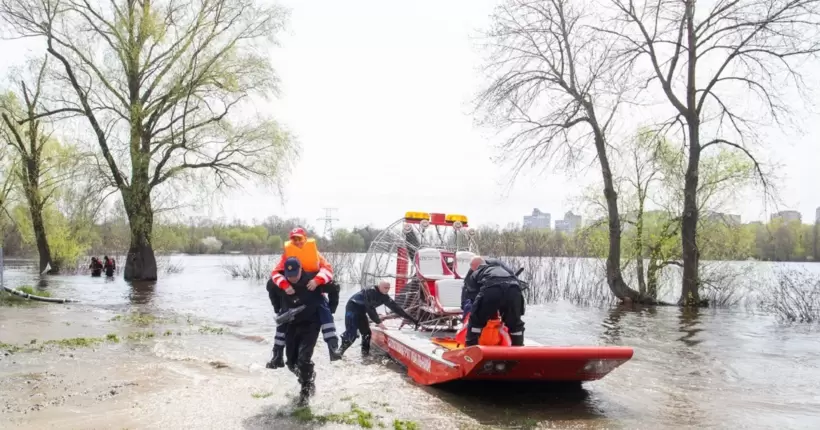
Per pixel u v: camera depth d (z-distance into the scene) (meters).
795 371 9.68
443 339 9.38
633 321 15.98
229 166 27.45
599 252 22.66
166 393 7.01
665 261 21.17
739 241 21.16
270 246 53.38
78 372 8.00
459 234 11.87
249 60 27.03
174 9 26.59
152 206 28.39
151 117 27.11
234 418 6.11
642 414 7.05
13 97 29.06
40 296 17.94
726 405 7.54
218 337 11.55
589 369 7.28
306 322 6.86
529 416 6.80
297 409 6.48
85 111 26.34
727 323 15.65
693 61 19.52
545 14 20.33
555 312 18.09
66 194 27.41
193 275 34.47
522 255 25.88
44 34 25.91
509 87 20.45
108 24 25.94
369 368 9.23
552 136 20.56
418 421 6.39
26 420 5.89
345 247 29.39
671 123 20.03
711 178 20.81
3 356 8.91
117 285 26.08
